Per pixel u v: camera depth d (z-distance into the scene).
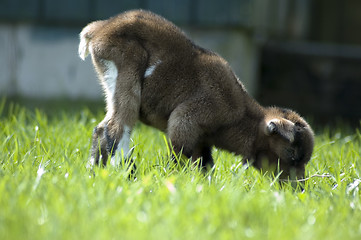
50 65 22.59
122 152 11.33
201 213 8.47
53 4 22.47
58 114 19.97
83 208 8.53
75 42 22.59
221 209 8.65
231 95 12.70
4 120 15.43
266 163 12.88
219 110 12.55
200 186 9.98
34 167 10.98
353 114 25.38
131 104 12.25
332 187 11.27
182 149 12.14
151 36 12.48
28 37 22.50
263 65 25.28
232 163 12.99
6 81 22.53
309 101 25.42
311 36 26.64
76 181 9.80
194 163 12.23
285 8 25.86
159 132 15.03
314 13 26.61
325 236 8.17
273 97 25.22
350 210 9.52
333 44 26.45
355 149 14.24
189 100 12.43
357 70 25.61
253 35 23.20
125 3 22.53
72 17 22.52
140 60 12.33
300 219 8.82
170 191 9.46
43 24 22.52
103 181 9.70
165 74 12.45
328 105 25.47
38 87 22.59
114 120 12.20
